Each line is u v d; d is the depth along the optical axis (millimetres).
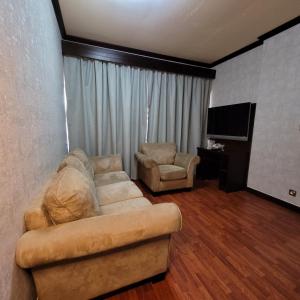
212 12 2230
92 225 993
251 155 3131
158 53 3469
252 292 1284
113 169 2889
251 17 2330
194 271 1454
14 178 861
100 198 1818
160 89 3709
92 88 3246
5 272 750
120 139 3551
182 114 3984
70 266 1026
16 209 872
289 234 1969
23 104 1019
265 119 2873
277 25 2514
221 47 3213
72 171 1303
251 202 2760
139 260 1206
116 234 994
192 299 1228
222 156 3211
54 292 1031
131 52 3334
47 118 1596
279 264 1547
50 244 885
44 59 1559
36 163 1218
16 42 943
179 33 2746
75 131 3205
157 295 1250
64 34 2812
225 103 3771
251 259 1595
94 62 3158
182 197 2934
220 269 1479
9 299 776
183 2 2066
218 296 1250
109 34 2803
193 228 2057
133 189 2051
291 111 2527
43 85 1493
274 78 2721
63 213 991
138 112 3578
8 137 810
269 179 2838
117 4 2117
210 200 2820
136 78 3469
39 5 1423
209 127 3984
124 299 1216
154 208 1181
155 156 3494
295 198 2506
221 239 1866
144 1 2064
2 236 731
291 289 1314
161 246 1256
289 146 2564
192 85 3965
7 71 823
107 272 1131
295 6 2102
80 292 1092
